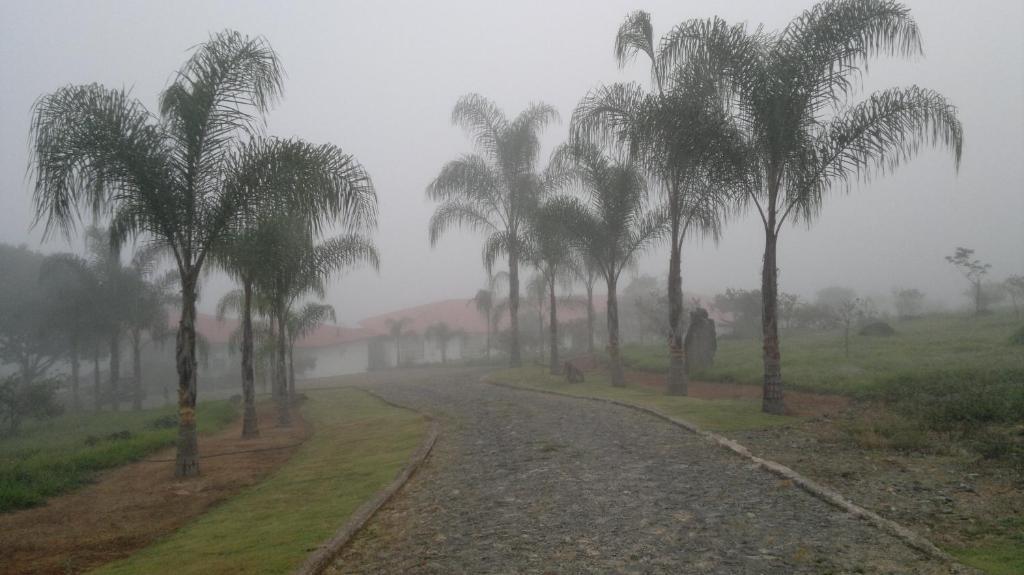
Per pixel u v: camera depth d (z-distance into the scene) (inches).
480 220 1080.8
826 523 238.8
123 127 394.9
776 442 388.5
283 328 705.6
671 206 641.6
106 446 541.6
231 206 423.8
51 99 389.1
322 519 286.2
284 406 698.2
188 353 434.9
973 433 358.0
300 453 501.4
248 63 429.1
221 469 453.4
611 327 765.3
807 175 473.7
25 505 367.9
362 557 236.7
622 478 320.8
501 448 419.2
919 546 208.7
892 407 450.0
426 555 231.8
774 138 474.6
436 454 420.2
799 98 469.1
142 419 915.4
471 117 1043.9
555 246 879.1
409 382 1082.1
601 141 602.5
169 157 417.4
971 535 221.9
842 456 343.9
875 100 468.8
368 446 478.3
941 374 501.7
